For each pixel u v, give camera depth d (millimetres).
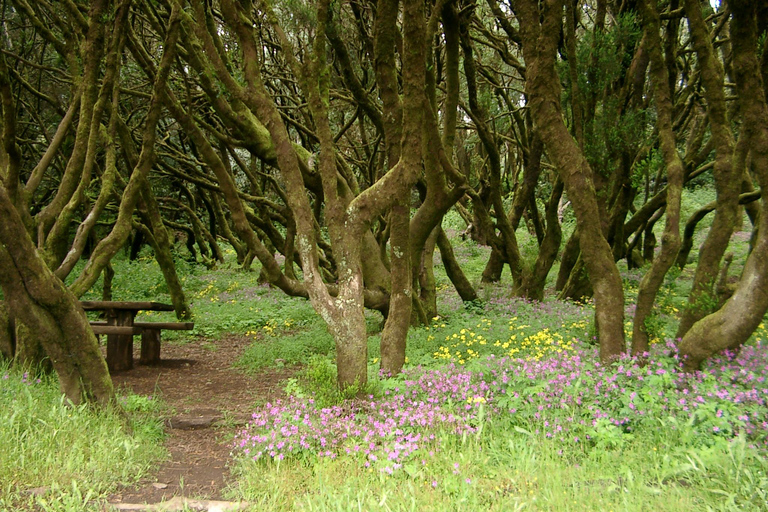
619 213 10172
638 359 4984
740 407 4004
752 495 2965
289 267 9172
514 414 4324
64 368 4289
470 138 17547
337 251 5027
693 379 4535
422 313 8609
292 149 5043
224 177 6586
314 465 3729
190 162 12219
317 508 3061
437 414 4211
